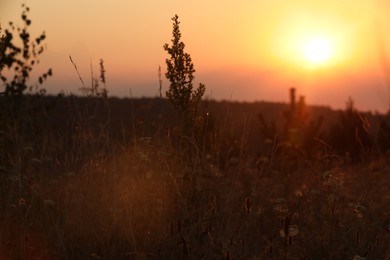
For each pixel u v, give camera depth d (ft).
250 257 16.12
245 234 16.98
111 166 20.47
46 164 22.50
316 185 24.12
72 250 15.92
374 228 18.66
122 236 16.78
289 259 16.30
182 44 20.49
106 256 15.96
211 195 17.98
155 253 16.14
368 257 16.40
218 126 21.02
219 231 16.39
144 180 19.31
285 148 36.96
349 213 19.49
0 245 15.70
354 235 17.75
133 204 18.17
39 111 27.27
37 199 18.31
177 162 19.66
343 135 39.19
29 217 17.51
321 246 16.84
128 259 16.05
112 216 17.43
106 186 19.11
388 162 30.73
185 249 15.28
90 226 16.94
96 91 21.74
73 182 19.54
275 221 19.62
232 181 19.29
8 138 22.17
